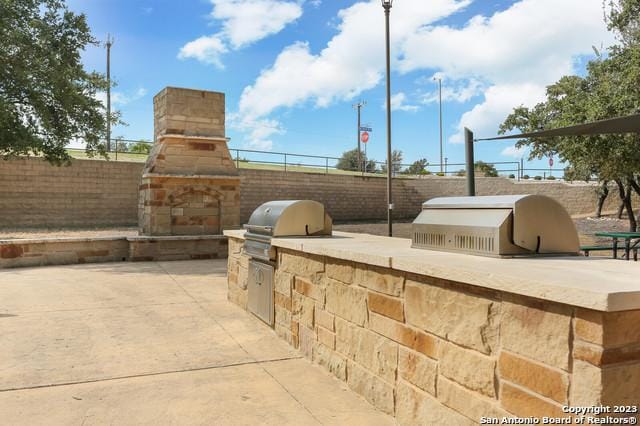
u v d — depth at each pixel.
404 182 35.75
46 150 15.76
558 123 12.79
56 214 23.48
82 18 16.12
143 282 8.77
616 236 8.97
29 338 5.07
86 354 4.55
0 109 13.42
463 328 2.55
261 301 5.64
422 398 2.88
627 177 13.70
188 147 12.80
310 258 4.40
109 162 24.81
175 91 12.62
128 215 25.31
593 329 1.87
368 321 3.47
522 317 2.19
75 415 3.22
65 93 15.25
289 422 3.14
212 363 4.31
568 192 29.86
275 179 30.06
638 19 12.85
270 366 4.24
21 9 14.96
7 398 3.50
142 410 3.31
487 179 33.44
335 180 32.56
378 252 3.43
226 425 3.10
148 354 4.56
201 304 6.83
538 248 3.06
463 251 3.27
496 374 2.34
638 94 10.75
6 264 10.73
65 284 8.48
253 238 5.81
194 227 12.82
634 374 1.90
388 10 18.39
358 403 3.46
